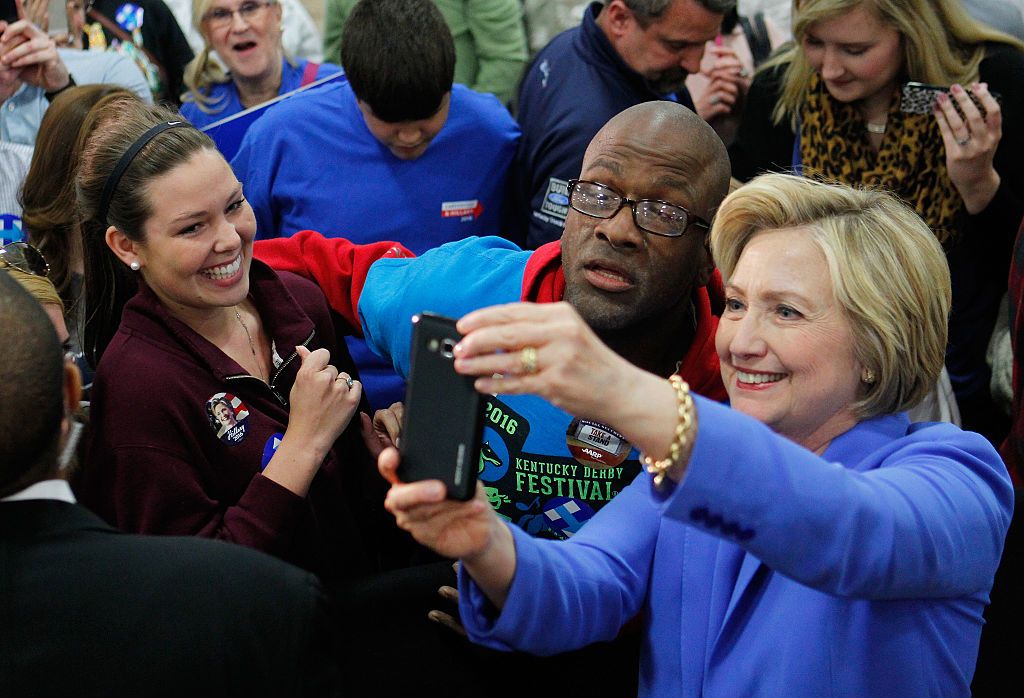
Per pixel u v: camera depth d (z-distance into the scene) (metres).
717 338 1.48
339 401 1.86
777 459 1.19
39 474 1.28
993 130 2.62
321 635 1.28
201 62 3.50
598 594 1.44
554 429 1.80
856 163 2.91
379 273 2.13
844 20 2.70
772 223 1.46
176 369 1.82
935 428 1.47
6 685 1.18
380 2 2.64
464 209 2.91
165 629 1.21
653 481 1.22
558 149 2.77
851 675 1.37
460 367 1.14
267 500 1.78
